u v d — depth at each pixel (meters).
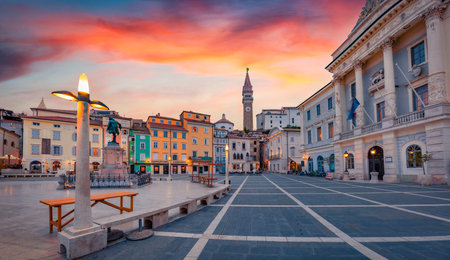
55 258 4.02
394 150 19.55
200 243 4.77
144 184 19.20
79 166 4.37
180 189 15.73
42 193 13.60
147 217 6.07
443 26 16.69
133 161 53.00
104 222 4.59
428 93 16.98
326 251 4.30
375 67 24.41
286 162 54.94
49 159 44.69
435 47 16.58
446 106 15.69
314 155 38.06
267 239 5.01
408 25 18.94
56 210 8.20
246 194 12.92
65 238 4.07
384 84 21.69
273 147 64.12
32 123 43.84
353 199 10.52
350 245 4.60
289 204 9.38
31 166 43.16
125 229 5.80
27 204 9.54
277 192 13.82
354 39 27.36
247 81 139.00
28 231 5.60
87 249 4.18
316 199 10.70
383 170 21.72
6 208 8.63
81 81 4.50
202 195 8.66
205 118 67.81
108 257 4.05
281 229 5.75
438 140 15.89
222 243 4.77
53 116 49.31
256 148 77.38
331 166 32.38
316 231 5.55
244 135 81.31
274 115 106.56
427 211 7.60
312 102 38.62
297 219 6.77
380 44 21.59
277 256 4.09
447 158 15.44
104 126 49.31
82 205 4.31
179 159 59.28
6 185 20.08
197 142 63.62
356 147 24.91
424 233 5.29
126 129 52.44
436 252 4.20
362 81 26.14
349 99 28.80
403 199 10.18
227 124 102.44
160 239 5.02
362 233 5.35
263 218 6.93
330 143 32.53
